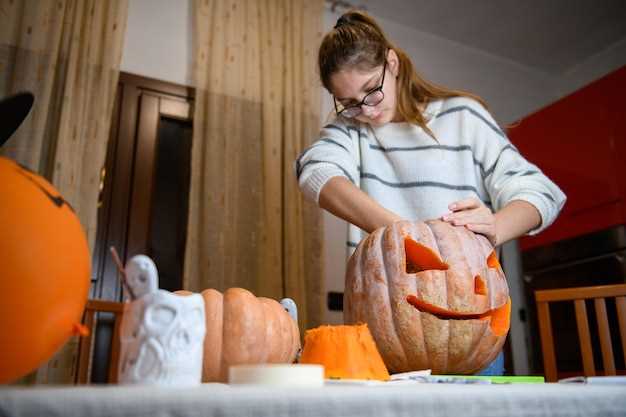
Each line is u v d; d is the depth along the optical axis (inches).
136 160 89.9
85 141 81.4
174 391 12.6
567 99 105.3
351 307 32.2
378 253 31.9
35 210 18.4
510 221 37.7
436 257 30.8
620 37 127.6
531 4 116.6
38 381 69.0
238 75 97.5
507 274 115.0
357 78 44.6
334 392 13.9
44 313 18.1
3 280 17.0
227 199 90.0
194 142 91.0
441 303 29.5
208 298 26.5
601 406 17.1
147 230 88.1
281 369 16.7
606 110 97.1
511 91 134.3
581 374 91.4
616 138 94.6
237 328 25.6
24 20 81.7
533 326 104.7
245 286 88.6
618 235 91.2
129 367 17.6
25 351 18.0
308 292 92.4
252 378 16.9
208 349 25.3
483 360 30.6
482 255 31.9
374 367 23.9
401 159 45.8
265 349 26.0
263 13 103.2
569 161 102.7
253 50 100.4
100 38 87.0
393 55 47.0
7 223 17.6
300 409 13.2
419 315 29.5
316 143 47.3
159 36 96.3
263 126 96.9
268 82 99.7
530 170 42.9
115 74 86.2
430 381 23.5
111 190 87.0
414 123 46.0
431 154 45.0
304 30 106.0
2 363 17.7
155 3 97.9
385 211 38.7
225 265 87.2
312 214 96.5
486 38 128.8
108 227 85.5
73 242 19.6
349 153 46.9
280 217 93.6
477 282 31.1
